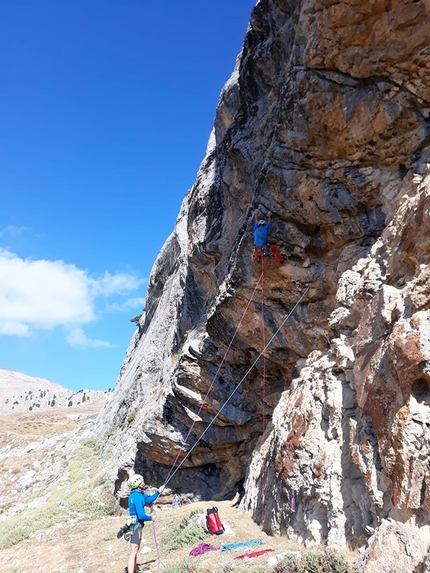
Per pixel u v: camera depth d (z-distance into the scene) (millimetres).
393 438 5039
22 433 35344
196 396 13172
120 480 17000
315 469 6648
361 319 6684
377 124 7594
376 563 4512
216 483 13625
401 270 6594
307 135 8086
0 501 21953
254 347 11172
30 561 12273
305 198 8578
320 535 6320
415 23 6719
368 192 8117
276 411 9062
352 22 6996
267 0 9984
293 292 9438
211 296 15438
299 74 7812
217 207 14109
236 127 12094
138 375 24391
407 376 5074
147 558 8961
